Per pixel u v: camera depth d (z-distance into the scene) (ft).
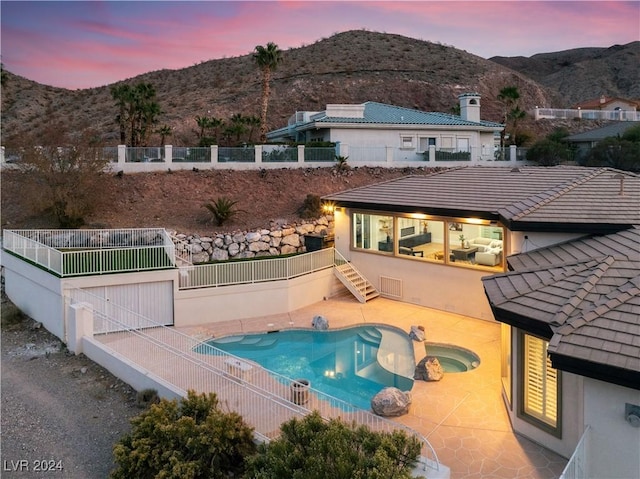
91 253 53.42
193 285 58.08
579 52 591.78
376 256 68.90
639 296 28.19
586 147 143.43
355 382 43.73
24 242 60.39
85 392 41.37
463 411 36.09
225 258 75.15
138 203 84.17
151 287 56.08
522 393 32.65
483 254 57.31
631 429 24.18
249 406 32.63
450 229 60.13
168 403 32.12
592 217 44.88
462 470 28.50
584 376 24.62
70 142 79.25
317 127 117.60
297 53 311.88
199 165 96.02
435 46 333.01
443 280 61.31
